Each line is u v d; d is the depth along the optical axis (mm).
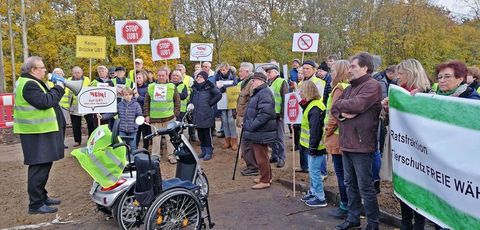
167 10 23938
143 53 22328
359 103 3961
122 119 7781
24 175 7652
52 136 5453
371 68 4137
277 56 26781
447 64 3637
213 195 6145
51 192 6461
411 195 3746
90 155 4555
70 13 22172
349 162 4387
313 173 5480
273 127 6262
